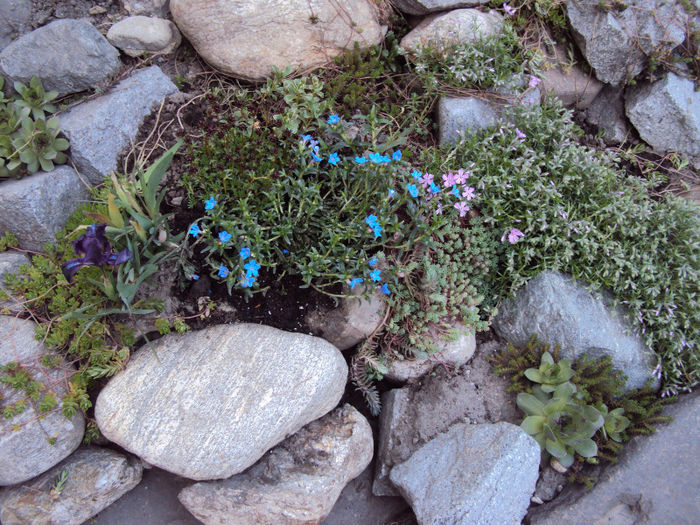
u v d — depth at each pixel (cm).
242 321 59
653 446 60
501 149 67
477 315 62
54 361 55
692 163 77
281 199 59
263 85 69
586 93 77
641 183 70
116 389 55
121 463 56
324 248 58
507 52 71
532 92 73
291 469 57
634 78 76
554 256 64
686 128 74
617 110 78
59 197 60
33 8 69
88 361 56
